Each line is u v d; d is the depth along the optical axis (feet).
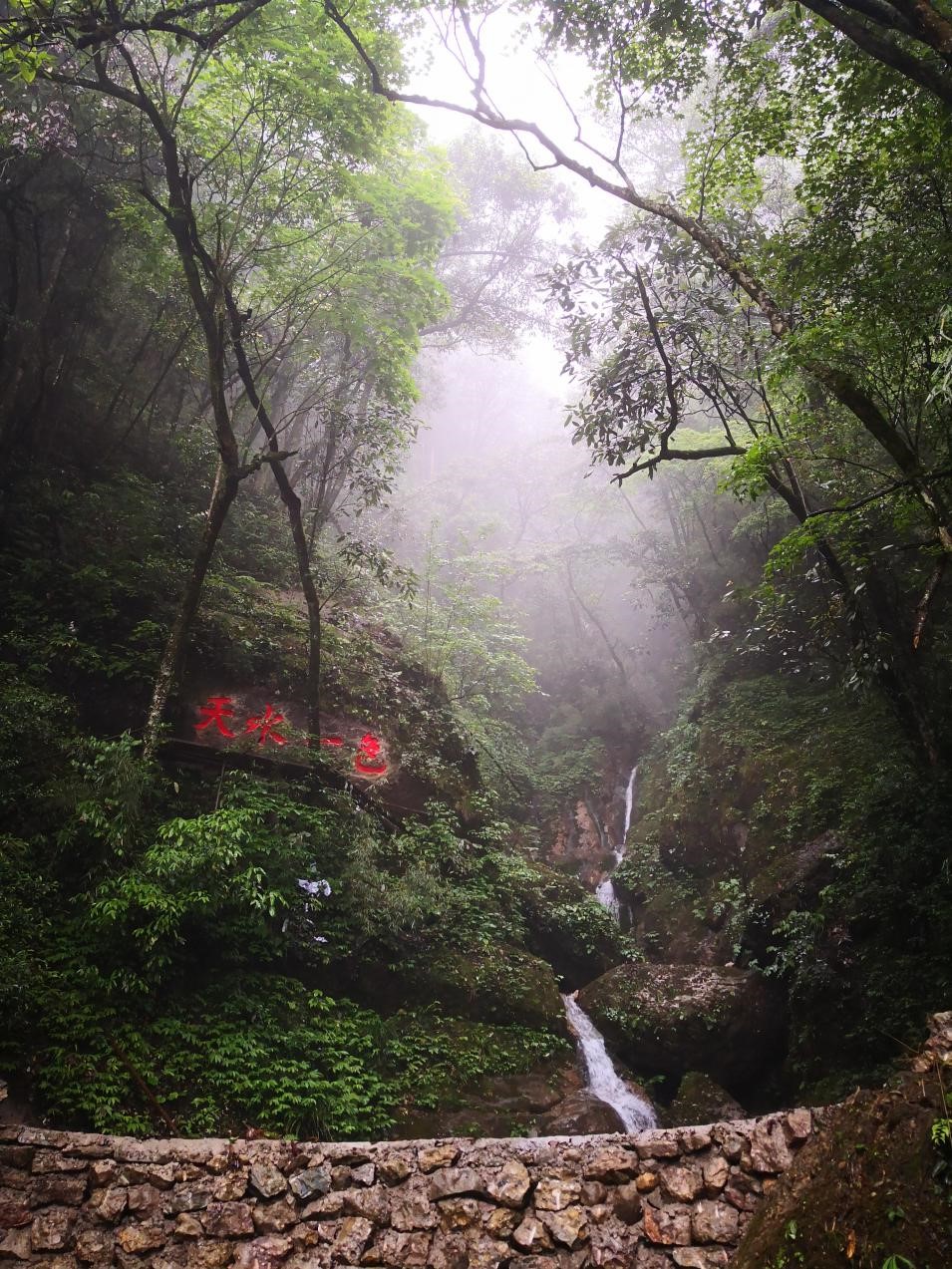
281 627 36.06
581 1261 12.85
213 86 30.14
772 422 28.09
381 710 36.37
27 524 31.96
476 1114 24.70
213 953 23.91
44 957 20.26
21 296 36.19
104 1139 14.78
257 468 29.35
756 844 37.17
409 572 39.27
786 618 39.37
